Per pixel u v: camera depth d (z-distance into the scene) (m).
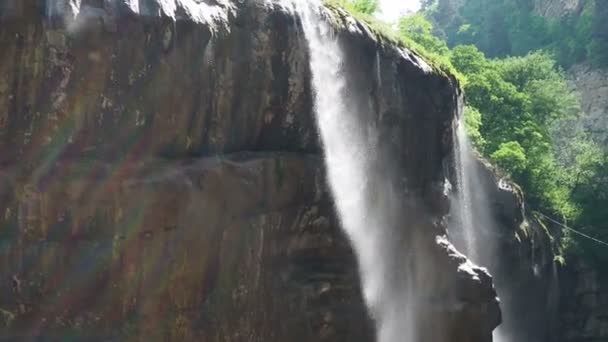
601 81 80.56
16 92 13.58
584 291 45.66
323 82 19.64
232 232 16.50
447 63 27.80
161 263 15.05
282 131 18.59
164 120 15.57
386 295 21.81
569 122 72.00
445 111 24.64
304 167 18.59
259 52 17.58
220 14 16.75
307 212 19.00
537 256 40.12
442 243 23.23
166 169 15.27
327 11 20.30
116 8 14.58
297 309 18.22
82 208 14.13
